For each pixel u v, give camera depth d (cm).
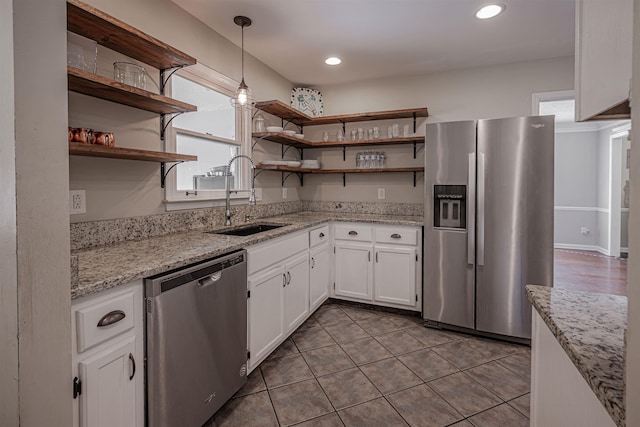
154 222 206
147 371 133
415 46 285
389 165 365
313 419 171
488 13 235
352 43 280
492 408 179
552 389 84
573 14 235
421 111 329
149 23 203
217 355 168
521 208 250
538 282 249
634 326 40
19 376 65
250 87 303
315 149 394
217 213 259
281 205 356
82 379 109
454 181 270
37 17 68
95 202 175
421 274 298
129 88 161
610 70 59
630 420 41
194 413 153
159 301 134
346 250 325
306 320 296
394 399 187
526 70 317
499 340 262
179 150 230
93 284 111
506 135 252
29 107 66
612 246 561
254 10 229
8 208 64
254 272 204
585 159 619
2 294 65
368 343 255
